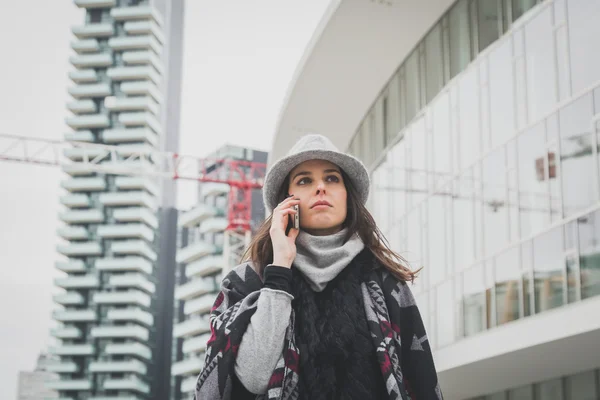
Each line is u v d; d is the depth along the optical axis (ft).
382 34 68.23
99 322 405.80
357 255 9.62
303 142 9.93
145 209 422.41
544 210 46.21
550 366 50.24
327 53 72.38
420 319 9.34
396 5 64.18
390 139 73.00
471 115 56.90
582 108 43.75
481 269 52.42
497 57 53.98
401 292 9.47
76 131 439.22
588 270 42.04
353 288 9.21
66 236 420.36
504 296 49.52
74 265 413.59
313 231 9.70
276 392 8.52
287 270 8.99
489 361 50.67
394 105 72.84
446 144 60.59
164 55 513.45
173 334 417.08
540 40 48.65
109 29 452.35
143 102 437.58
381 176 74.28
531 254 47.11
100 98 445.37
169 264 451.94
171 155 204.64
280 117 84.64
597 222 41.68
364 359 8.80
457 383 57.57
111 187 427.74
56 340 402.52
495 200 51.78
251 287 9.52
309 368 8.73
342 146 87.15
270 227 9.84
